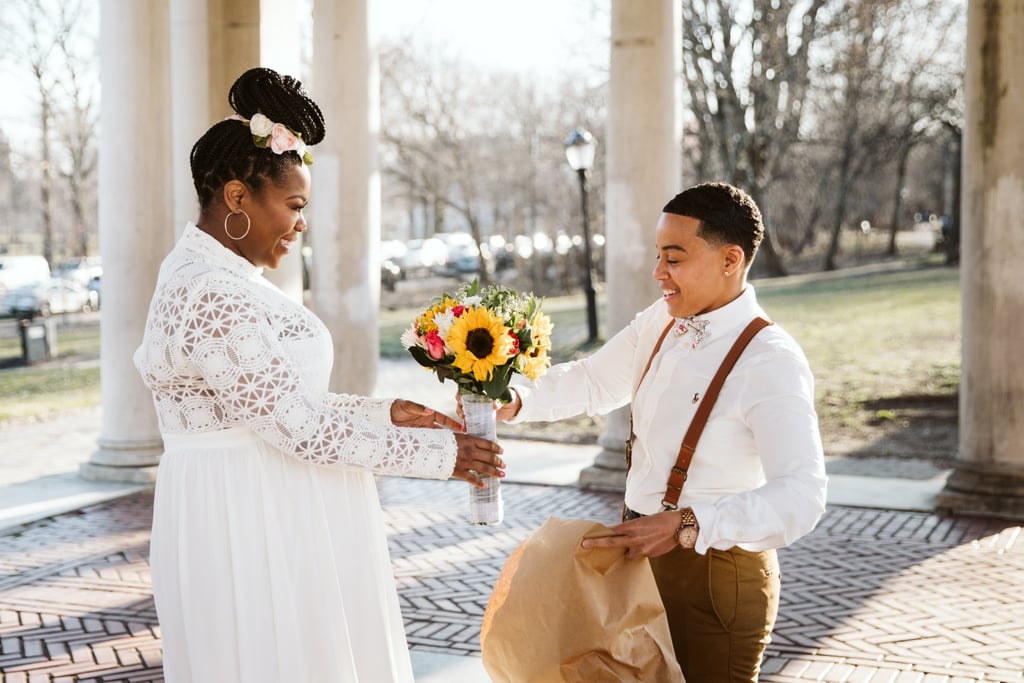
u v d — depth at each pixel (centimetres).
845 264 3606
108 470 860
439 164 3152
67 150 3819
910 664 459
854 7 2608
